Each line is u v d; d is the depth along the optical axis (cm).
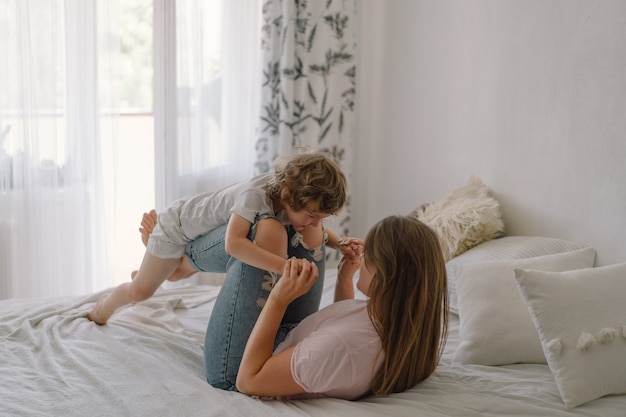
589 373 179
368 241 174
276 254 186
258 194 190
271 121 355
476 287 221
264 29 346
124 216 368
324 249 204
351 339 166
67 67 291
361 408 166
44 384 178
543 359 204
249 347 171
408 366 175
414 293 167
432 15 335
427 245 170
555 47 261
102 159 308
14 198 285
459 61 320
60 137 294
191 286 279
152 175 369
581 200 253
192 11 323
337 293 210
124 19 340
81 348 203
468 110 316
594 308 188
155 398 171
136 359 196
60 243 299
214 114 343
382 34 367
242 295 186
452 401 172
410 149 360
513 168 288
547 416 169
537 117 273
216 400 171
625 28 230
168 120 317
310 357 164
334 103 364
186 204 213
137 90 354
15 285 290
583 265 233
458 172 327
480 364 206
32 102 282
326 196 183
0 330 212
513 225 291
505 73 289
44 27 281
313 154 192
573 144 255
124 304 225
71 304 241
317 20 354
